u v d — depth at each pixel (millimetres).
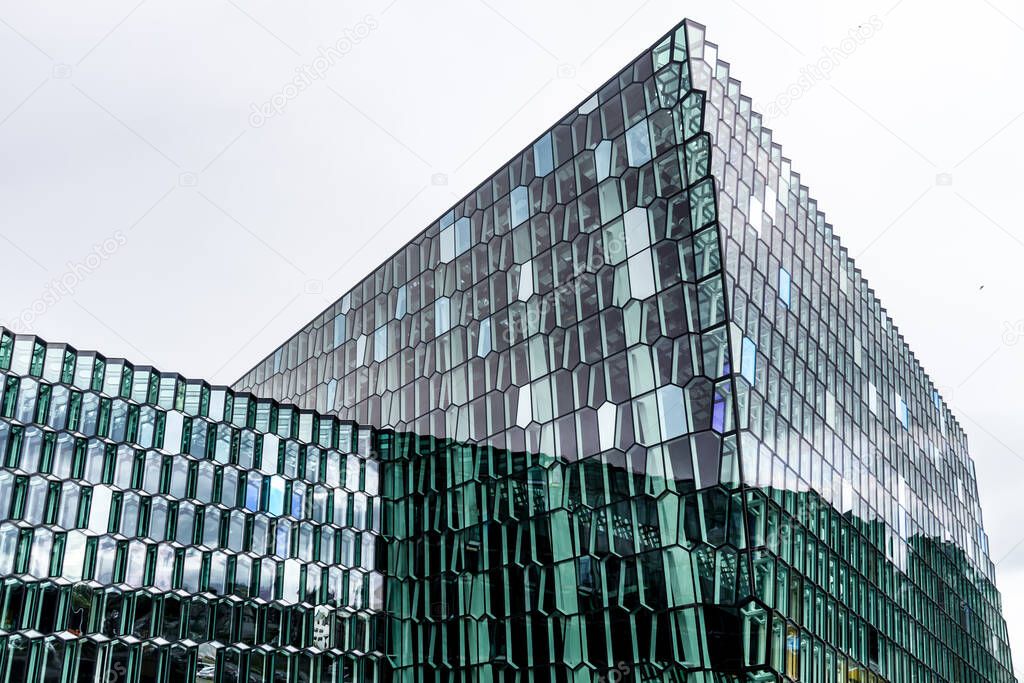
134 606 35938
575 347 38281
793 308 40375
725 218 35562
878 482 46781
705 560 30562
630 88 39844
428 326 47625
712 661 29375
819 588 35094
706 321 33656
